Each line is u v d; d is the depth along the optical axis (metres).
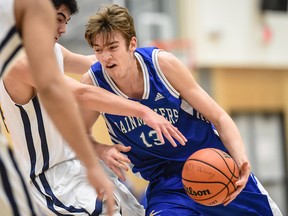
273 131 20.53
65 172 5.00
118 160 4.93
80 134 3.17
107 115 5.06
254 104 19.70
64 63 5.50
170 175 5.30
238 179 4.86
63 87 3.16
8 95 4.72
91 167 3.20
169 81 4.95
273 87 20.17
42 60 3.14
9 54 3.33
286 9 19.91
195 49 17.91
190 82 5.00
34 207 3.45
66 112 3.14
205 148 5.17
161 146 5.12
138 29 16.86
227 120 5.11
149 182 5.44
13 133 4.88
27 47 3.17
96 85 4.98
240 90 19.22
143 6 17.02
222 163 4.77
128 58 4.79
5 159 3.40
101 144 5.10
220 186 4.74
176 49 16.77
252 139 19.98
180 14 17.73
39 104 4.77
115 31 4.65
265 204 5.29
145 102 4.95
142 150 5.17
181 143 4.67
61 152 4.98
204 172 4.73
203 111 5.05
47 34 3.20
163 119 4.68
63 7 4.69
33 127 4.82
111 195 3.22
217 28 18.27
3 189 3.37
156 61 4.92
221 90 18.67
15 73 4.59
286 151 20.80
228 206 5.19
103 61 4.73
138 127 5.02
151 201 5.29
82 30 13.41
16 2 3.21
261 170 20.27
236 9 18.81
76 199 4.89
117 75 4.82
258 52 19.28
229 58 18.59
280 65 19.81
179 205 5.12
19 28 3.26
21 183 3.41
